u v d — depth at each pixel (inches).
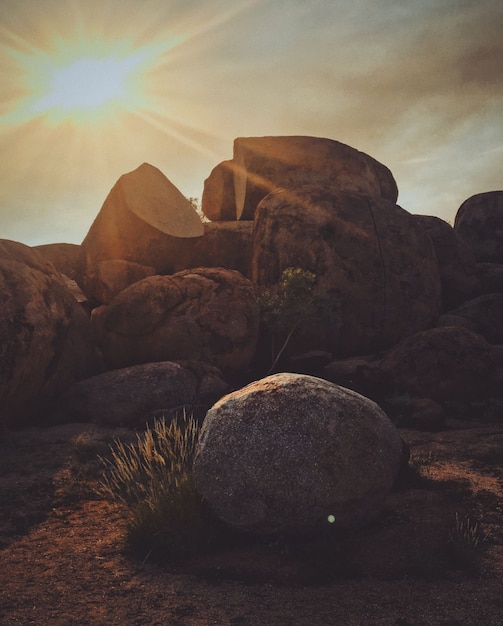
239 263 852.0
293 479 217.3
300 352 753.6
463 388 571.2
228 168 1043.3
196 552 224.2
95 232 805.2
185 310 629.3
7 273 485.1
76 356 550.3
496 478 331.6
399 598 191.3
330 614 182.1
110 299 724.0
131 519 243.0
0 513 277.3
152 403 489.1
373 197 856.9
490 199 1125.7
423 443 425.1
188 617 180.7
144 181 820.6
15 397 467.8
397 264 810.2
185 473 254.5
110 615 181.8
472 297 910.4
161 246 802.8
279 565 213.2
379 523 246.4
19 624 176.6
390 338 784.9
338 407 229.0
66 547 235.8
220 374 557.3
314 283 768.9
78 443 393.1
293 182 980.6
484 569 212.1
